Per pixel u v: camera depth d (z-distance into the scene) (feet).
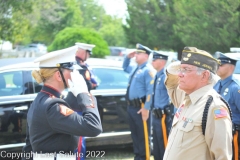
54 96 9.50
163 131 17.90
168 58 18.08
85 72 17.74
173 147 9.35
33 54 68.44
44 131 9.28
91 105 9.21
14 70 19.30
